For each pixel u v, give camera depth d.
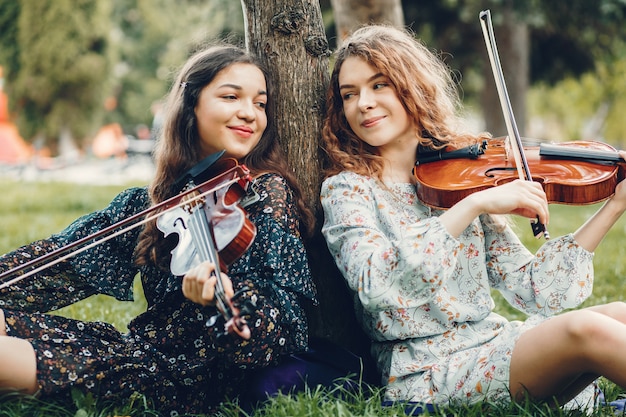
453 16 13.45
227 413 3.06
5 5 28.05
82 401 2.97
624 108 31.23
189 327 3.17
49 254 3.07
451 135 3.56
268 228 3.17
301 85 3.61
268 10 3.60
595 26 13.92
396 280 2.97
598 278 5.91
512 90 14.35
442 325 3.23
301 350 3.15
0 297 3.20
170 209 3.10
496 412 2.98
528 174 3.28
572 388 3.09
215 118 3.33
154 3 36.03
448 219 2.97
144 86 36.72
